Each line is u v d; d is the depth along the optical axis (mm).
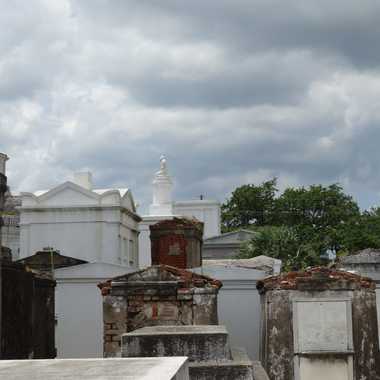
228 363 10062
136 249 41469
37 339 21484
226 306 26984
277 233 46344
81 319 26703
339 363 20672
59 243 37094
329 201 72938
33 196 37625
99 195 37281
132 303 19875
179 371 5738
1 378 5430
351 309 20844
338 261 32000
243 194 77750
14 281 18547
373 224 63219
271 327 21078
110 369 5812
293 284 21047
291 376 20734
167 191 47969
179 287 19828
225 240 54250
